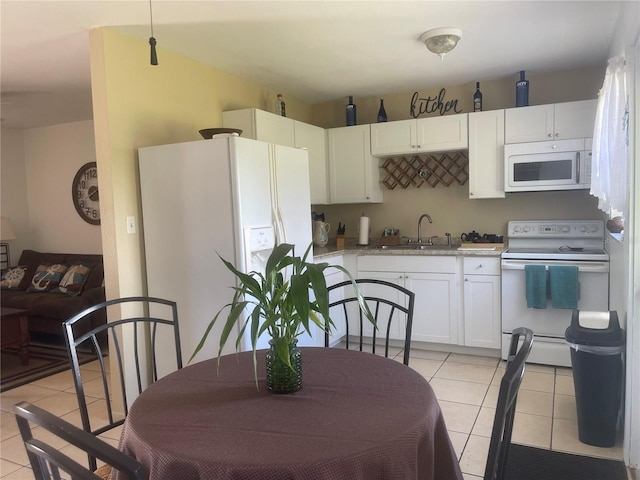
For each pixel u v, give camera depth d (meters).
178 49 3.29
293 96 4.74
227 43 3.19
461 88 4.43
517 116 3.91
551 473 2.25
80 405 1.72
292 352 1.50
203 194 2.85
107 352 4.41
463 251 3.86
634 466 2.26
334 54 3.49
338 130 4.64
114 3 2.50
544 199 4.18
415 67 3.87
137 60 3.05
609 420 2.46
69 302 4.57
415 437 1.24
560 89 4.09
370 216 4.89
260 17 2.79
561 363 3.55
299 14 2.77
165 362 3.05
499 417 1.04
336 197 4.70
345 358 1.82
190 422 1.33
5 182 5.88
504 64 3.86
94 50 2.85
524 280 3.63
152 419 1.36
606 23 3.04
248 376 1.68
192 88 3.51
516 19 2.96
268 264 1.45
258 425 1.30
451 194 4.52
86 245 5.77
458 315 3.93
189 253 2.92
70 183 5.79
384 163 4.75
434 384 3.36
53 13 2.58
